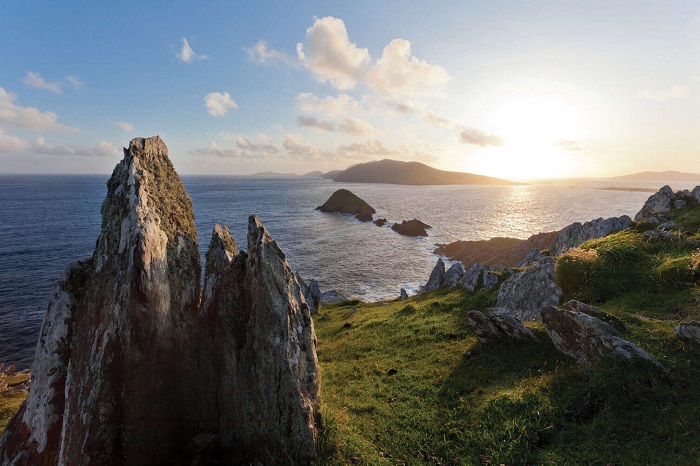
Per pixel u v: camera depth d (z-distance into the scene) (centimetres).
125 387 1097
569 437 1183
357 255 11156
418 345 2434
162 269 1232
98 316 1160
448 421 1423
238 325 1327
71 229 13188
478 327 2144
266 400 1219
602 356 1452
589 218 18388
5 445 1199
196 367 1309
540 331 1931
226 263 1428
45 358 1209
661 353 1424
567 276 2434
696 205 3675
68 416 1099
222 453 1255
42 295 7069
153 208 1289
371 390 1836
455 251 11150
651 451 1043
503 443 1224
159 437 1161
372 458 1230
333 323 4325
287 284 1314
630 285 2234
